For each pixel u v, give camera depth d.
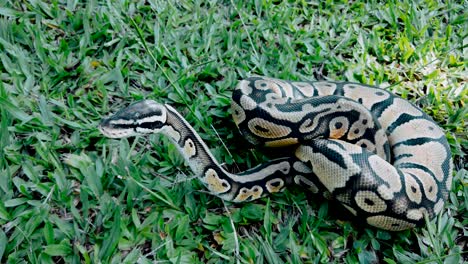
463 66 0.61
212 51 0.57
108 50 0.55
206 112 0.52
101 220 0.43
